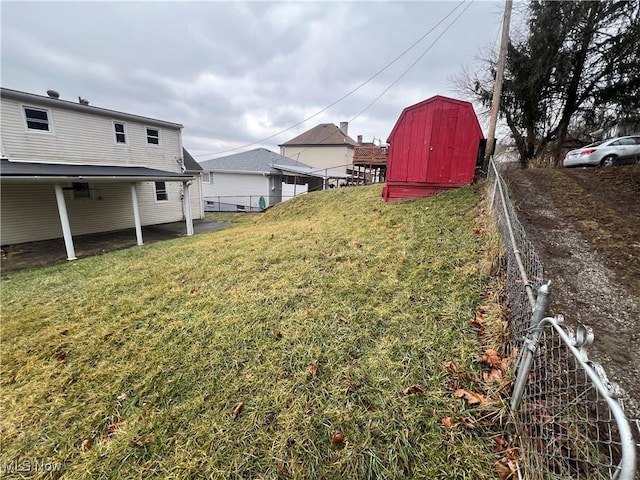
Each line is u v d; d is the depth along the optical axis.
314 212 9.28
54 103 9.45
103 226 11.63
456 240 3.69
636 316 1.95
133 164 12.12
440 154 6.11
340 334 2.39
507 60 9.53
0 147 8.52
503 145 13.44
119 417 1.97
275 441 1.63
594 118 9.73
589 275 2.47
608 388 0.83
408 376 1.88
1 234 9.16
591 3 7.71
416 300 2.65
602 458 1.23
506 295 2.34
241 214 17.02
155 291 3.86
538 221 3.75
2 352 2.88
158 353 2.53
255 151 22.45
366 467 1.45
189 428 1.80
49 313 3.63
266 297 3.18
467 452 1.42
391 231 4.56
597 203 4.18
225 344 2.51
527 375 1.44
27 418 2.07
